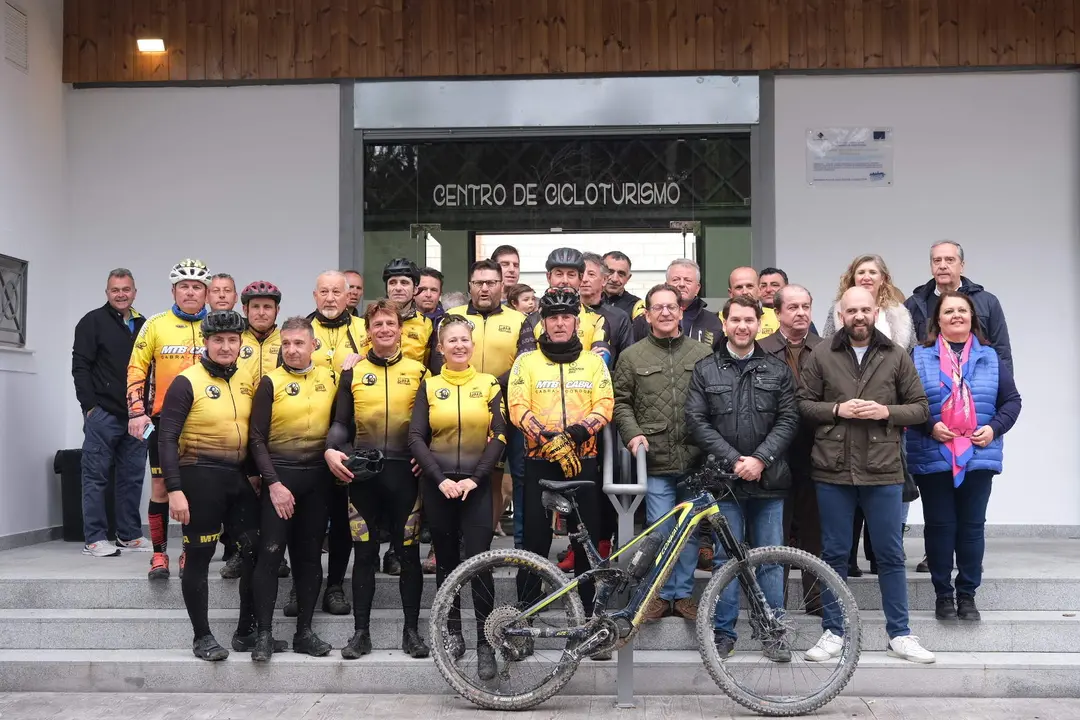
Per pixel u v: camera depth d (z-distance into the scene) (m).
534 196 8.12
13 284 7.44
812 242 7.95
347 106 8.12
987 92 7.91
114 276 7.02
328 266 8.09
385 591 5.83
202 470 5.26
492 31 8.09
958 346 5.55
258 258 8.11
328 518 5.50
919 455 5.47
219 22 8.12
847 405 5.14
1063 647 5.43
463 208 8.16
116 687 5.32
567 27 8.06
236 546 6.07
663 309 5.39
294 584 5.54
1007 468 7.79
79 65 8.12
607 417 5.20
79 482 7.64
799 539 5.77
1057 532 7.75
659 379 5.42
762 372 5.27
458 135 8.12
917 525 7.68
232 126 8.12
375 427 5.37
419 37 8.12
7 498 7.24
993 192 7.90
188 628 5.61
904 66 7.91
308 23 8.14
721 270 8.04
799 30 7.96
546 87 8.09
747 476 5.12
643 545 4.98
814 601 5.33
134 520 7.06
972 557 5.50
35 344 7.64
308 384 5.38
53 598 5.93
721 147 8.05
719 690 5.24
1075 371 7.81
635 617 4.92
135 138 8.16
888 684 5.18
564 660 4.90
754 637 5.09
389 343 5.38
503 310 6.12
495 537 6.73
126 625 5.63
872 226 7.94
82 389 6.91
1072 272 7.85
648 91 8.05
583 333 5.82
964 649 5.46
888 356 5.27
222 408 5.30
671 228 8.07
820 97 7.98
